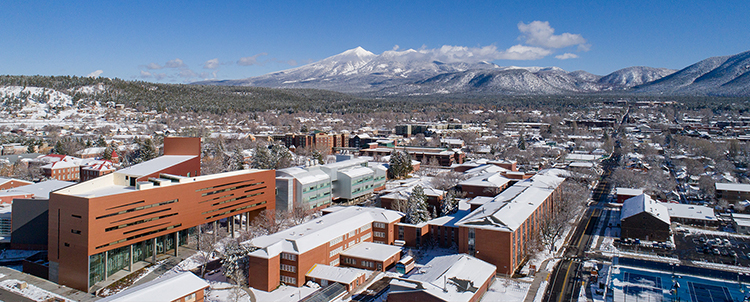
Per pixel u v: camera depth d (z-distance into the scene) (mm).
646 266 119312
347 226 126875
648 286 106562
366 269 117938
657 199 192500
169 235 133750
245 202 145125
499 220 116000
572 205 165375
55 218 110625
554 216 152875
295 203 161000
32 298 102562
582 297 101375
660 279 110625
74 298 103000
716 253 127938
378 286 107250
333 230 121625
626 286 106625
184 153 173250
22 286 108188
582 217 169250
